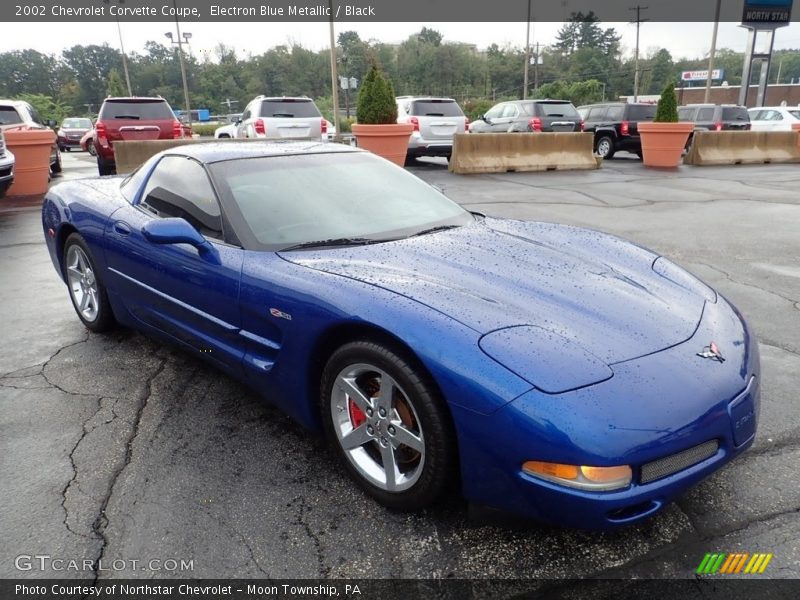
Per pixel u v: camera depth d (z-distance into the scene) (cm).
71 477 266
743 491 252
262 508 246
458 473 221
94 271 405
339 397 253
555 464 190
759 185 1198
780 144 1723
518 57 10081
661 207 932
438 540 227
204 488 258
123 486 260
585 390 196
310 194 331
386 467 239
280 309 261
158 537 230
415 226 326
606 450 187
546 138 1473
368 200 340
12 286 546
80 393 343
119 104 1284
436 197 371
